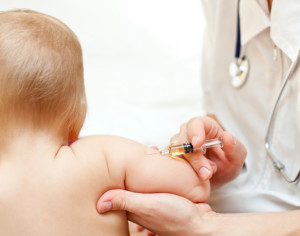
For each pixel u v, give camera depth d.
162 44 2.11
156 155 0.91
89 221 0.80
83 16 2.11
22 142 0.79
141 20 2.13
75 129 0.91
